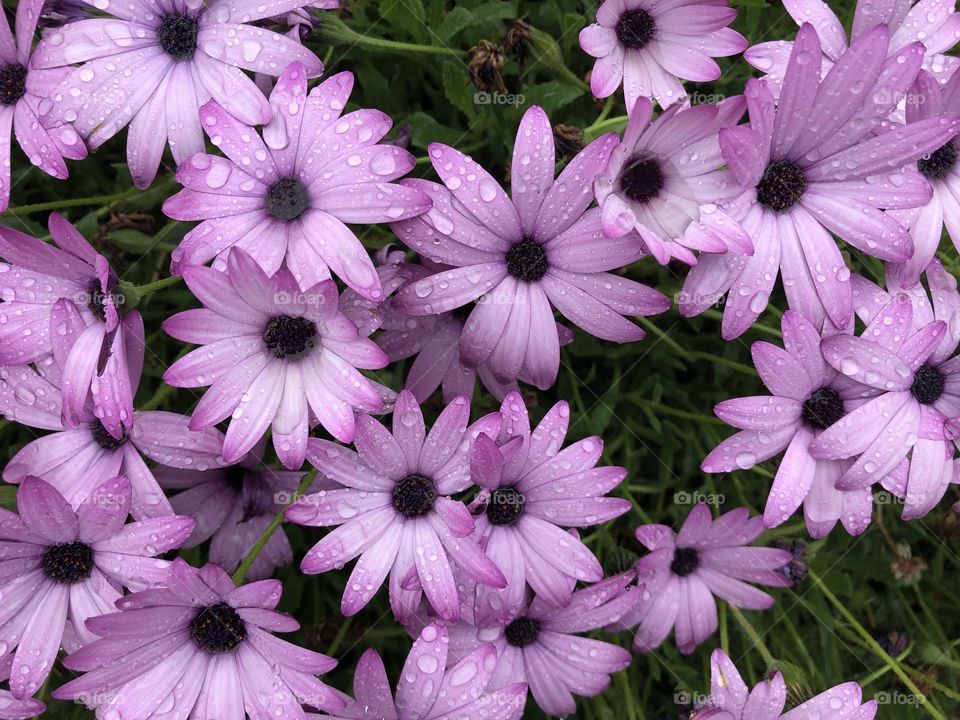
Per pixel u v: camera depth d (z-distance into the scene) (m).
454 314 0.25
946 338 0.24
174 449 0.23
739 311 0.23
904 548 0.31
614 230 0.20
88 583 0.22
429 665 0.22
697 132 0.21
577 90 0.28
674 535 0.26
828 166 0.22
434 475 0.22
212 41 0.22
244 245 0.21
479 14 0.28
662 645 0.31
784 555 0.25
